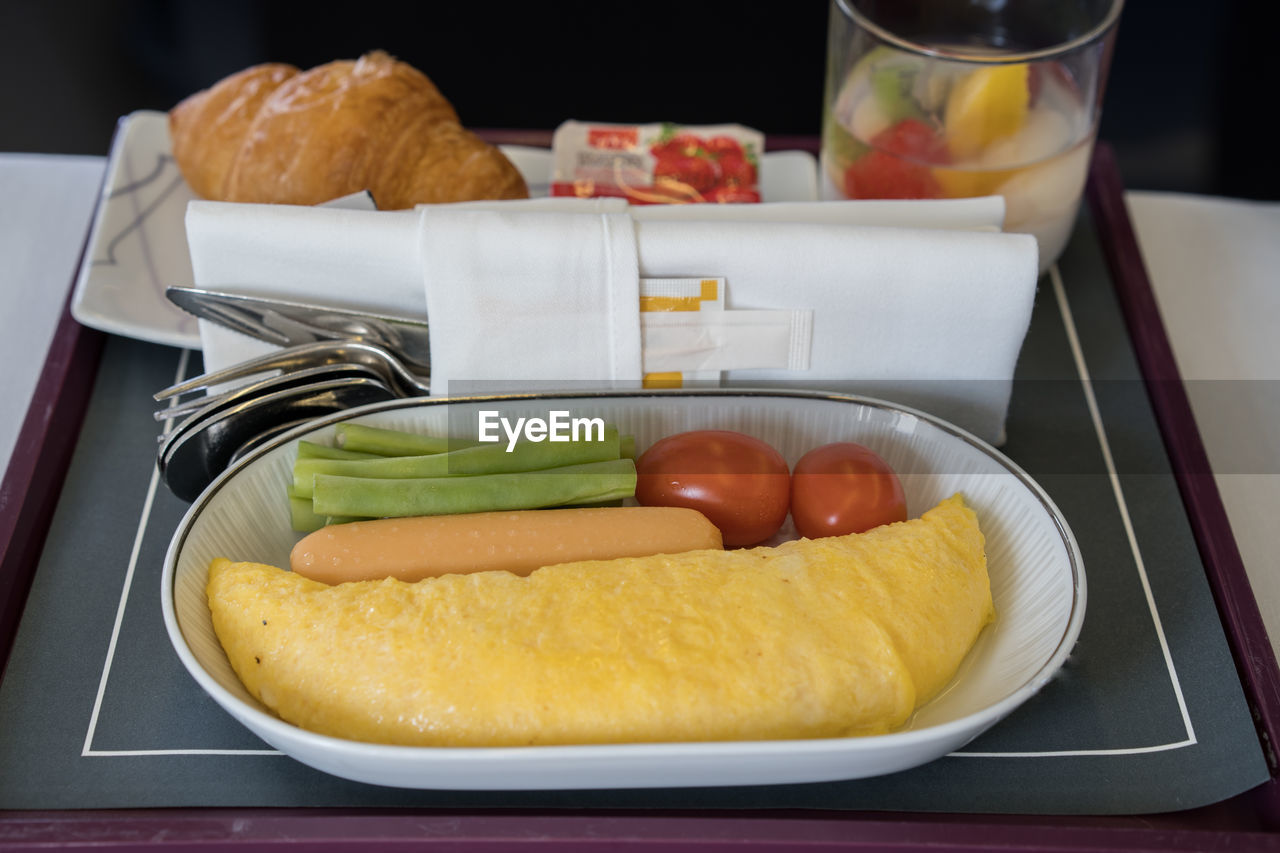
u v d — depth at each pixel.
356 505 0.84
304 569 0.81
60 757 0.79
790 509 0.90
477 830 0.72
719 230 0.91
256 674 0.75
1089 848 0.73
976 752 0.81
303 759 0.72
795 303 0.93
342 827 0.72
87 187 1.31
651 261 0.90
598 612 0.75
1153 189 1.65
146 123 1.26
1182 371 1.16
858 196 1.14
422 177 1.14
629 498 0.93
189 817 0.74
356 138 1.09
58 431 1.01
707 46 1.82
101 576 0.92
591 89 1.73
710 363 0.95
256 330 0.96
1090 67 1.07
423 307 0.95
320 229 0.90
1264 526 1.01
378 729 0.71
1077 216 1.30
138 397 1.07
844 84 1.13
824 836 0.72
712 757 0.67
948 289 0.92
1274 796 0.79
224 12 1.82
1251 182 1.67
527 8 1.86
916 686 0.75
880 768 0.72
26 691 0.83
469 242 0.88
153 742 0.81
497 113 1.68
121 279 1.11
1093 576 0.94
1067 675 0.87
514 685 0.71
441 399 0.88
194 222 0.91
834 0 1.11
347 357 0.94
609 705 0.70
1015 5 1.19
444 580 0.78
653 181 1.26
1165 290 1.25
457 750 0.66
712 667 0.72
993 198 1.00
